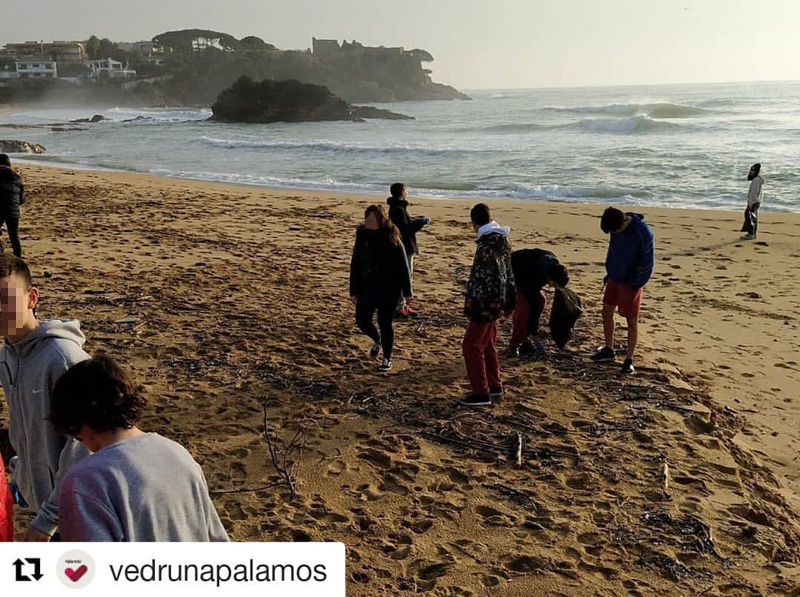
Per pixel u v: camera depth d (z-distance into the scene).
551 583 3.96
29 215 15.65
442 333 8.34
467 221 17.00
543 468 5.23
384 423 5.89
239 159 38.75
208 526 2.40
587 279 11.55
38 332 2.76
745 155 32.69
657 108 72.38
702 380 7.30
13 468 3.05
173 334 7.86
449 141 50.69
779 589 3.99
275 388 6.52
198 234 14.02
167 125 95.69
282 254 12.45
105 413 2.17
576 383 6.87
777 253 13.75
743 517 4.77
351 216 17.09
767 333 8.96
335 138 59.22
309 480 5.00
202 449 5.36
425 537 4.38
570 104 139.25
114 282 9.94
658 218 17.67
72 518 2.03
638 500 4.82
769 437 6.12
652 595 3.89
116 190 20.94
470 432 5.77
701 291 10.99
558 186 25.02
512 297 6.23
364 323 7.09
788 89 179.38
